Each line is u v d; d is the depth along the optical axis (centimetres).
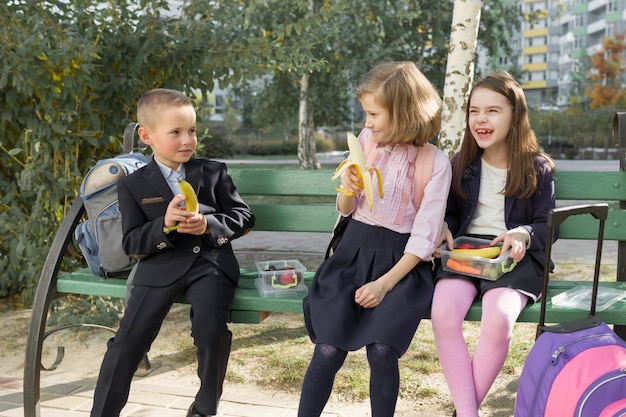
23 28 375
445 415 259
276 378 298
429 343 347
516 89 237
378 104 220
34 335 243
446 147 420
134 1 414
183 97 241
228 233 239
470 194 246
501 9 1630
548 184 240
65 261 418
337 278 222
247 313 237
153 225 227
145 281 231
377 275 221
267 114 1814
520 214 241
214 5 434
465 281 223
